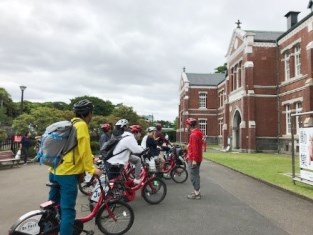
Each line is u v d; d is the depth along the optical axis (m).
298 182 11.17
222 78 56.56
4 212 7.53
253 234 5.88
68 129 4.59
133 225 6.42
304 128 10.12
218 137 54.19
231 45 35.78
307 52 24.20
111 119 30.53
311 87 23.66
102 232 5.75
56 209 4.73
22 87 25.50
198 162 8.96
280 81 29.88
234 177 13.27
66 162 4.54
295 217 7.06
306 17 24.47
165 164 11.91
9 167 17.22
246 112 30.50
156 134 12.30
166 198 9.06
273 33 33.31
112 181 6.63
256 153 28.66
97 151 26.11
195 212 7.47
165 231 6.04
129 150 7.27
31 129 23.45
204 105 55.38
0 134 20.44
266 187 10.87
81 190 9.20
